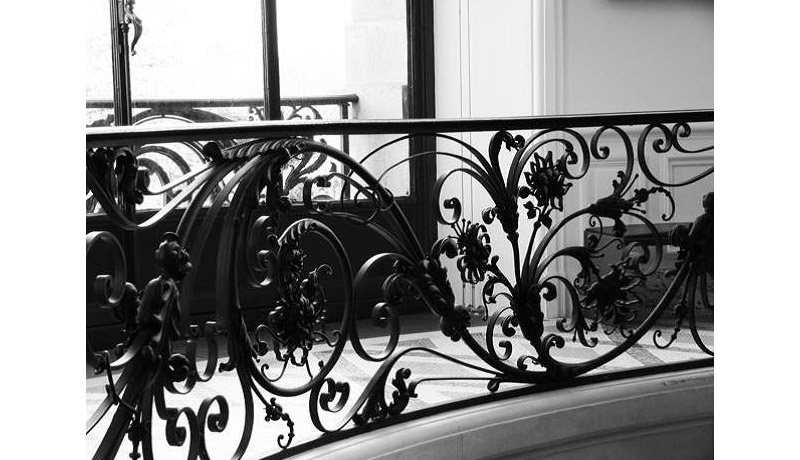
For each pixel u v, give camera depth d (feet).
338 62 18.28
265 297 17.58
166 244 8.14
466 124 11.29
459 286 18.94
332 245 10.51
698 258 12.81
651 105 18.71
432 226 19.11
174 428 8.32
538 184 11.95
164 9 16.71
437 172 19.08
